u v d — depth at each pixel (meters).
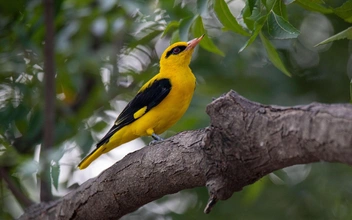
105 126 13.12
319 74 16.27
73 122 12.79
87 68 13.02
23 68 12.47
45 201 11.05
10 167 12.58
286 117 5.95
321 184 14.88
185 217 14.67
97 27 12.07
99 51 13.73
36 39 12.77
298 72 16.31
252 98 15.22
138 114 10.27
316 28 16.44
